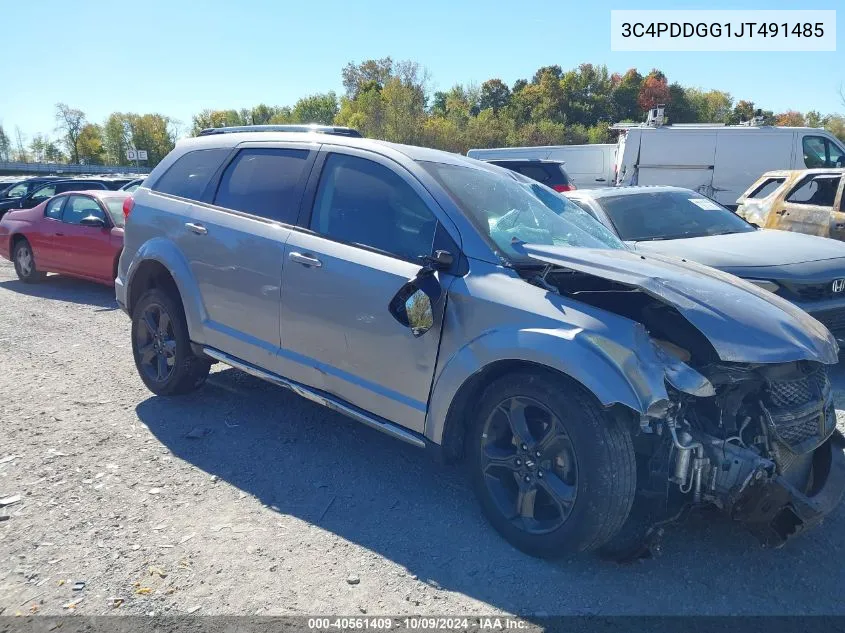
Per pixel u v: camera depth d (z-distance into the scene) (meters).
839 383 5.81
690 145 15.30
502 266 3.43
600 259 3.35
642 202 7.50
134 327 5.29
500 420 3.38
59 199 10.60
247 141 4.82
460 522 3.56
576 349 2.98
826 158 14.99
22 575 3.01
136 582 2.97
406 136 57.97
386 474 4.11
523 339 3.13
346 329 3.83
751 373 3.17
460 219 3.62
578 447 2.98
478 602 2.91
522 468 3.25
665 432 3.04
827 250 6.28
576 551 3.07
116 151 95.62
